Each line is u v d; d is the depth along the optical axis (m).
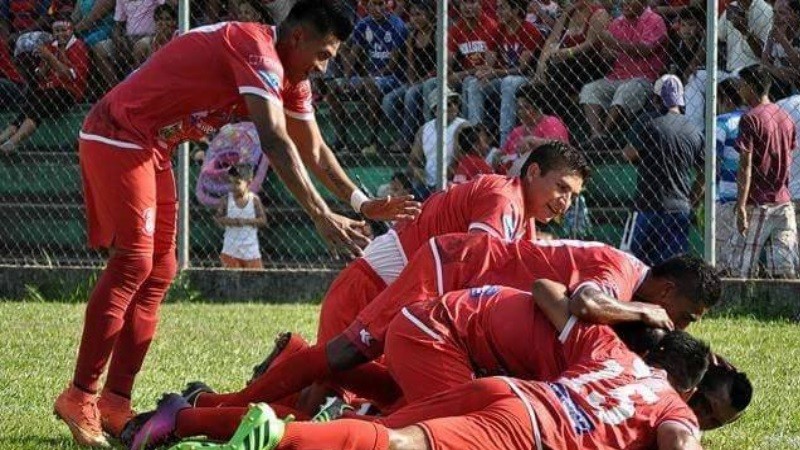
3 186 19.59
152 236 9.34
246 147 18.39
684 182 16.69
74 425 9.16
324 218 8.99
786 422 10.06
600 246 8.55
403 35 18.34
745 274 16.66
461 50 17.98
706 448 9.17
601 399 7.24
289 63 9.44
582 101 17.55
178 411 8.18
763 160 16.41
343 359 8.56
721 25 17.41
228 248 18.02
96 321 9.20
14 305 16.66
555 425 7.15
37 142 19.58
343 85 18.56
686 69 17.47
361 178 18.52
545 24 17.92
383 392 8.85
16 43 19.55
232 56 9.16
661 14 17.58
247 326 14.78
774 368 12.52
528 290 8.46
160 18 18.47
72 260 18.80
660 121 16.64
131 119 9.20
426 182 17.62
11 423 9.66
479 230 9.09
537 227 17.41
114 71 19.22
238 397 8.73
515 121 17.64
